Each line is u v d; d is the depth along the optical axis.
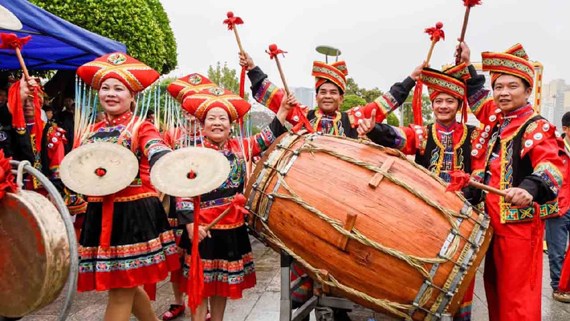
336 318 3.23
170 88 3.02
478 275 4.65
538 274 2.34
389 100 3.24
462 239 2.06
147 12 7.28
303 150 2.32
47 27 3.97
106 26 6.53
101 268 2.33
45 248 1.75
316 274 2.20
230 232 2.70
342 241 2.07
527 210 2.35
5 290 1.90
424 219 2.06
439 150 2.92
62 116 4.96
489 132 2.72
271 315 3.41
